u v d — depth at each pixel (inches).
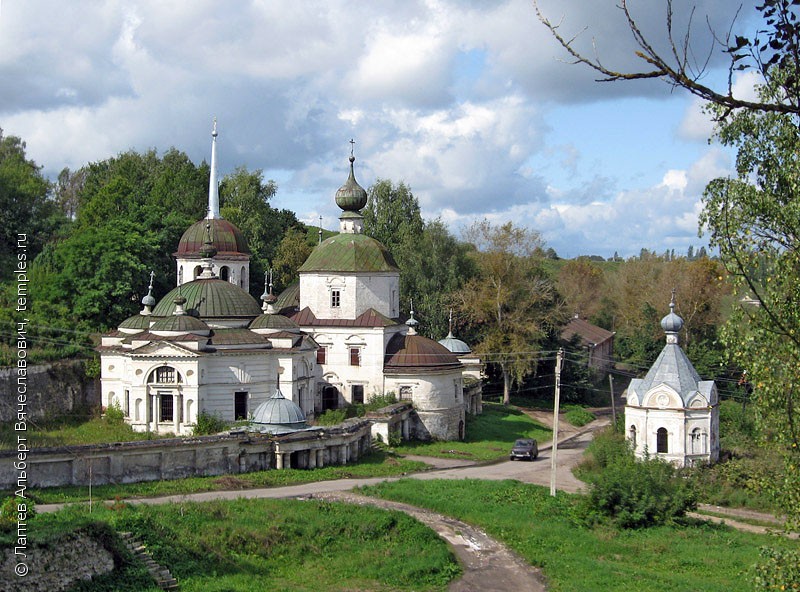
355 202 3683.6
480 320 4397.1
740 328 1199.6
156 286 4141.2
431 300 4458.7
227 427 2785.4
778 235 1180.5
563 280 7091.5
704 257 4714.6
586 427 4035.4
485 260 4392.2
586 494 2222.0
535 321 4362.7
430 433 3348.9
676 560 1818.4
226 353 2886.3
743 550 1895.9
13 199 4606.3
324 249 3572.8
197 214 5255.9
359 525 1872.5
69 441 2640.3
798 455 1147.9
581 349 4694.9
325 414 3208.7
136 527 1610.5
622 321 6323.8
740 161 1211.9
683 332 4640.8
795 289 1139.3
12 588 1263.5
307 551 1755.7
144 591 1385.3
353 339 3444.9
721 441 2992.1
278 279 5433.1
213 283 3191.4
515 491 2309.3
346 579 1630.2
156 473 2294.5
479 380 3993.6
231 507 1925.4
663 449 2770.7
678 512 2137.1
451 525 2026.3
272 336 3014.3
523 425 3855.8
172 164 5944.9
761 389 1167.0
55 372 3073.3
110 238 3858.3
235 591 1465.3
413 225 5265.8
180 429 2810.0
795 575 1035.3
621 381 5383.9
